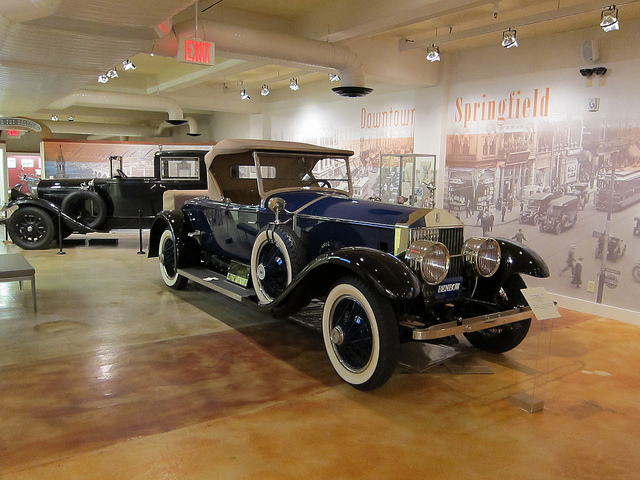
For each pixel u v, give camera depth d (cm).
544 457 252
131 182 869
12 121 1198
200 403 304
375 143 862
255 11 580
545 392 328
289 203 440
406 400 314
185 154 872
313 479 230
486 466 243
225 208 498
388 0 478
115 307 509
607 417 297
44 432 266
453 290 360
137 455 246
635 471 242
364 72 620
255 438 264
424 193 680
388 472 236
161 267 609
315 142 1014
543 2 492
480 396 323
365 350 321
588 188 545
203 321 470
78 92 934
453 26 582
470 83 670
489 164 654
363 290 310
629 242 512
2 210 834
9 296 544
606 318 524
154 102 999
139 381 334
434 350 408
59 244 904
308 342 418
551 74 577
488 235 662
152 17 338
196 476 230
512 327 383
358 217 376
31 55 450
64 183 878
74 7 315
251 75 943
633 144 504
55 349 389
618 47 514
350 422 284
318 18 570
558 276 580
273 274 406
